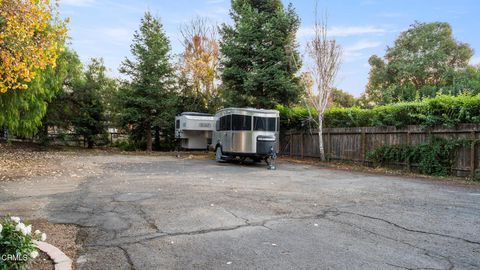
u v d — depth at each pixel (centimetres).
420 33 3656
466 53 3672
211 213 595
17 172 1126
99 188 848
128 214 588
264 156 1427
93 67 2600
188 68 2545
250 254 404
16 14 727
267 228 509
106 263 378
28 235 336
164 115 2308
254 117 1439
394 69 3741
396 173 1199
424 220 555
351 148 1507
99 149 2550
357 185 923
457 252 410
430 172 1141
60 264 364
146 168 1332
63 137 2522
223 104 2433
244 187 876
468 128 1050
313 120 1666
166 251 415
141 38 2330
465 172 1055
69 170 1222
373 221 549
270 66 1850
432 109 1153
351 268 363
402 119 1268
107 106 2627
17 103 1302
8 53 743
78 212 602
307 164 1546
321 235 476
